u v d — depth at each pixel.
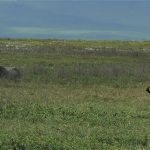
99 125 34.22
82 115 36.94
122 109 41.59
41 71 69.75
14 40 157.50
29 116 36.06
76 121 35.06
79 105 42.88
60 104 43.38
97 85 61.44
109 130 32.03
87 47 131.00
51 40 167.00
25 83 60.22
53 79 63.84
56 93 52.72
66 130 31.69
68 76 66.75
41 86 58.12
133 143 28.66
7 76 62.78
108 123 34.81
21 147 25.78
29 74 66.88
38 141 26.78
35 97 48.12
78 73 69.62
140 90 58.59
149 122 35.81
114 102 48.34
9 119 35.31
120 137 29.64
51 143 26.50
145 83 65.62
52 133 30.34
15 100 44.84
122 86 61.66
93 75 69.50
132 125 34.34
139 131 32.28
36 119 35.25
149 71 75.94
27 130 30.81
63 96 50.62
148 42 170.00
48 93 52.31
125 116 37.59
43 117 35.91
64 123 34.44
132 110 41.03
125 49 129.88
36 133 30.02
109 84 62.66
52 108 39.19
